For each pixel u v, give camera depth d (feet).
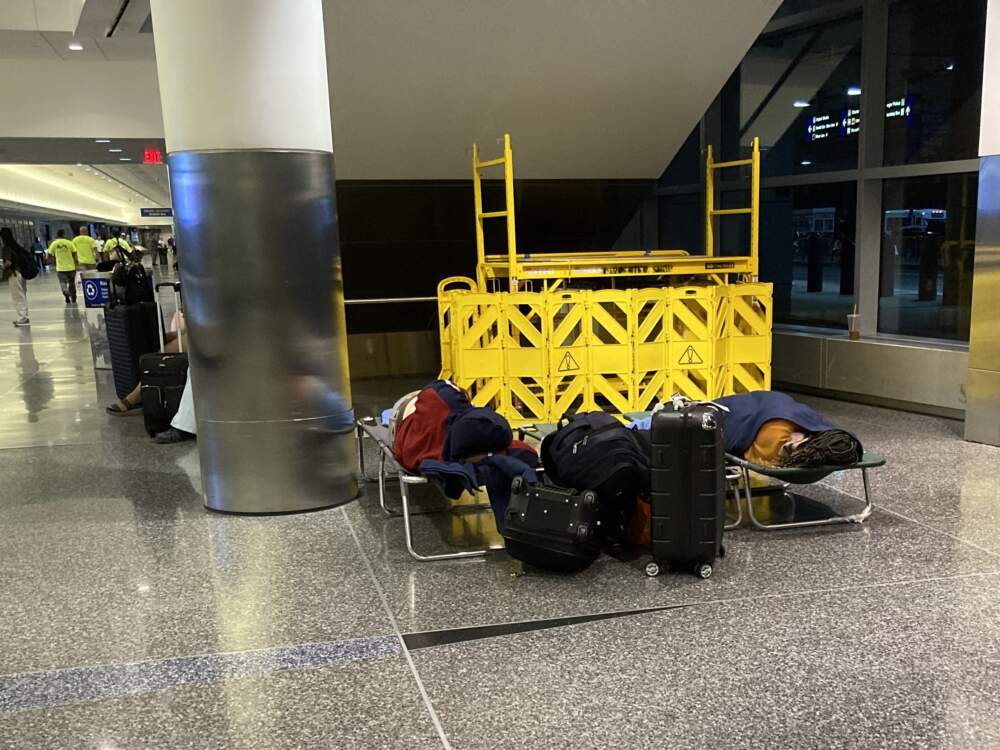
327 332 16.19
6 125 38.42
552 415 22.97
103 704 9.55
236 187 15.10
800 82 28.17
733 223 31.60
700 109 28.27
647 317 22.95
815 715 8.85
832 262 28.07
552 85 25.84
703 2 23.79
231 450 16.08
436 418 14.35
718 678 9.67
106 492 18.06
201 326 15.75
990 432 20.11
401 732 8.79
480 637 10.91
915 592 11.87
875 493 16.58
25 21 31.81
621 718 8.91
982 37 22.48
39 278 126.00
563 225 33.24
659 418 12.27
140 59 38.47
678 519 12.37
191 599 12.41
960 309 24.38
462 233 31.86
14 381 32.83
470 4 22.58
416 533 15.05
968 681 9.43
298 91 15.20
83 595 12.67
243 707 9.39
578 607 11.73
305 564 13.66
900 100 25.00
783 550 13.65
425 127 26.61
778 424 14.44
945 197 24.29
